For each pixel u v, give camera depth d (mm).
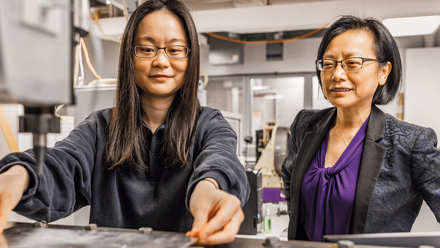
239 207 461
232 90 5309
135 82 751
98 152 773
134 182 762
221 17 2318
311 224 966
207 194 470
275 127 3299
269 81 5223
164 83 718
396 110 4141
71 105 361
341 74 876
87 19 399
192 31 732
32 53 302
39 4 305
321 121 1055
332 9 2164
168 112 781
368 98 921
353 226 851
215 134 735
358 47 880
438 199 813
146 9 723
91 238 427
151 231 461
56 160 642
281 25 2303
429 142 853
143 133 772
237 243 439
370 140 896
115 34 1828
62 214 647
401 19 2098
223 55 4613
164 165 758
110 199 753
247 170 2027
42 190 563
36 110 389
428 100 4047
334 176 933
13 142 916
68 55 347
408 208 903
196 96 768
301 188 1001
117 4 1074
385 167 866
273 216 2514
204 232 399
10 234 453
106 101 1298
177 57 717
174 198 741
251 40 4590
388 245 448
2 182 491
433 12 1950
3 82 275
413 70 4086
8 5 275
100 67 871
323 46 957
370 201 835
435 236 443
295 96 5133
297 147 1134
